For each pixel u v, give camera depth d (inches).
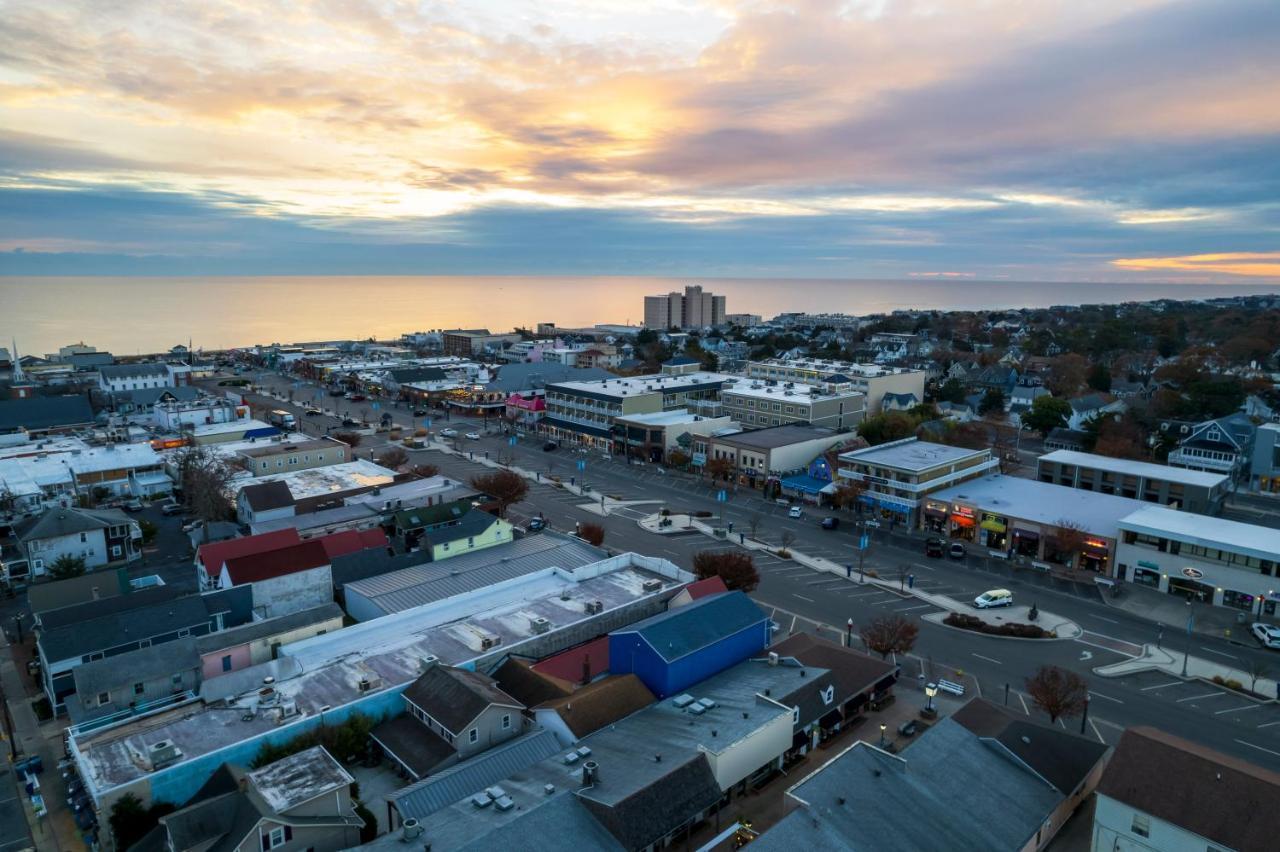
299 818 1636.3
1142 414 6441.9
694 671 2336.4
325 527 3782.0
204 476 4192.9
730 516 4478.3
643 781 1737.2
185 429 5703.7
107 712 2128.4
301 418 7514.8
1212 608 3201.3
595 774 1739.7
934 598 3299.7
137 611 2583.7
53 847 1813.5
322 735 2028.8
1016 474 5231.3
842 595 3326.8
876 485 4397.1
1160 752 1672.0
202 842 1567.4
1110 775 1679.4
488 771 1862.7
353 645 2509.8
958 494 4274.1
